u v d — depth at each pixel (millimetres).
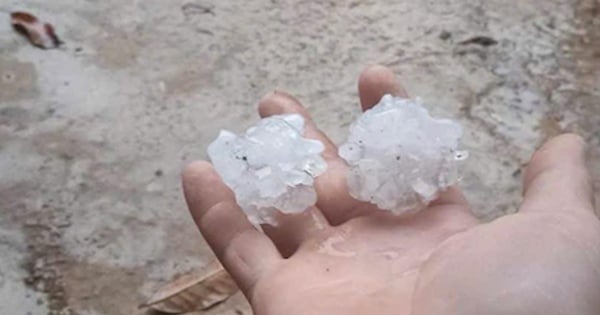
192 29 393
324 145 255
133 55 383
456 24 398
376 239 221
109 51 383
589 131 363
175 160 348
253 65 381
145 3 401
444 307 190
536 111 368
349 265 213
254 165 231
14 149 349
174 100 367
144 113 363
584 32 397
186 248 324
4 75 372
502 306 185
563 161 220
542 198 214
